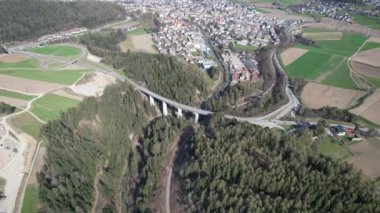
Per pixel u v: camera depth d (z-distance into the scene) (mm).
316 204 194000
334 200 193000
